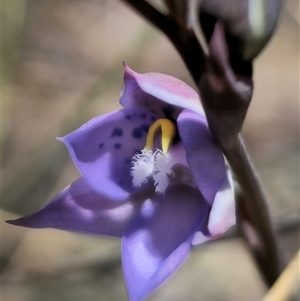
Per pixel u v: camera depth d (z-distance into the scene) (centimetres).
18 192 30
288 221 20
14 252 28
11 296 28
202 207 16
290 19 34
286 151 31
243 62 15
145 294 16
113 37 37
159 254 16
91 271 28
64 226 16
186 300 28
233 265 29
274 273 18
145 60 35
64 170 30
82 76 35
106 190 16
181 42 15
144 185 17
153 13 15
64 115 31
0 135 30
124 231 16
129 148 16
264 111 33
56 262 27
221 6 14
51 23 37
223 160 16
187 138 16
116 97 29
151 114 16
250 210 17
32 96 33
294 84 34
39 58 35
